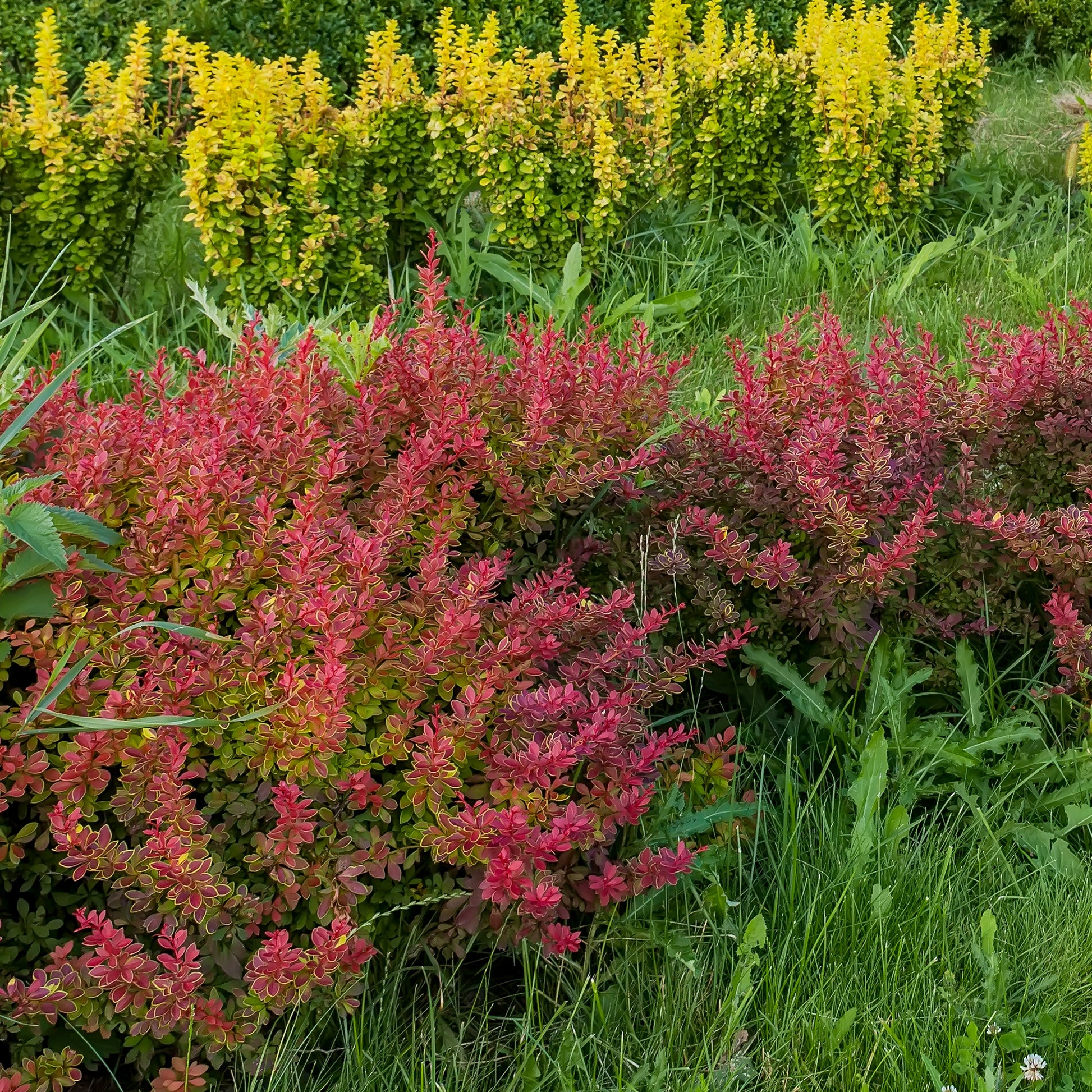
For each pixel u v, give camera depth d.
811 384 3.47
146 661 2.33
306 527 2.40
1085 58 10.84
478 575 2.42
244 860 2.26
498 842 2.28
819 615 3.09
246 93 5.23
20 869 2.27
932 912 2.65
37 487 2.39
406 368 3.02
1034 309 5.75
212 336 5.15
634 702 2.66
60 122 5.19
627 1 9.73
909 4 10.79
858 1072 2.38
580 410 3.09
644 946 2.58
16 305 5.23
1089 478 3.36
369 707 2.38
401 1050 2.40
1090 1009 2.54
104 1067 2.36
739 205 6.82
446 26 5.83
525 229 5.82
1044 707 3.28
